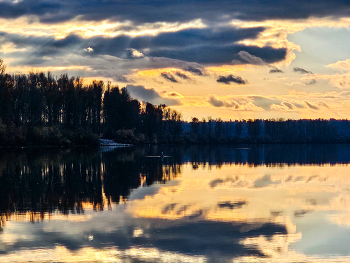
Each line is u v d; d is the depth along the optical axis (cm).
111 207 3403
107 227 2752
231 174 5947
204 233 2614
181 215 3108
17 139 11825
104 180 5097
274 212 3216
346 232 2642
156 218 3008
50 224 2831
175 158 9531
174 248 2322
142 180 5141
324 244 2397
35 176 5425
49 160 7875
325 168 7069
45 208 3369
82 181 4997
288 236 2558
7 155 9000
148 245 2372
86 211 3247
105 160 8206
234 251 2273
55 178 5247
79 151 11388
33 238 2503
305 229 2714
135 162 7894
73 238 2500
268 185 4753
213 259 2156
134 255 2209
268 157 10444
